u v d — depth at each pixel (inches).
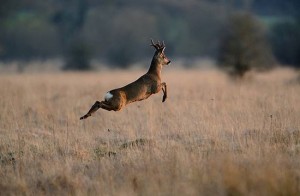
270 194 1476.4
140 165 1787.6
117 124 2479.1
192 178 1616.6
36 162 1919.3
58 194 1642.5
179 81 5147.6
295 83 4247.0
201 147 1990.7
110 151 2033.7
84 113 2792.8
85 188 1665.8
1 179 1770.4
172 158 1796.3
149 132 2285.9
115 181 1684.3
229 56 4968.0
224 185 1528.1
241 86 3865.7
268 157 1765.5
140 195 1556.3
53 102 3228.3
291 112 2480.3
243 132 2191.2
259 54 5022.1
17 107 2918.3
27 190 1678.2
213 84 4485.7
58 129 2426.2
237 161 1745.8
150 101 3034.0
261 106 2723.9
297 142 2038.6
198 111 2598.4
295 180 1567.4
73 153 2017.7
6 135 2319.1
